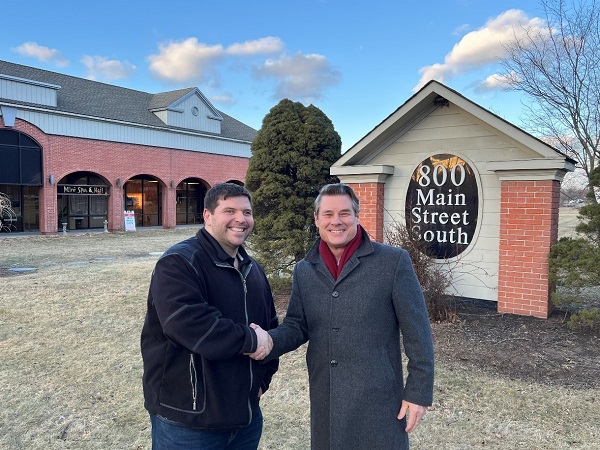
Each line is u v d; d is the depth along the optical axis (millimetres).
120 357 5383
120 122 24406
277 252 8227
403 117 7031
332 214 2186
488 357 4992
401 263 2152
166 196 27547
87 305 7805
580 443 3322
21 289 9094
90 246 18406
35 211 24391
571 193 12891
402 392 2178
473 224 6816
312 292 2244
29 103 20969
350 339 2109
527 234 6262
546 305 6195
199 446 2051
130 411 4035
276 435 3578
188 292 1945
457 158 6922
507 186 6383
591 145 11859
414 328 2096
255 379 2213
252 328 2076
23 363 5203
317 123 8250
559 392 4141
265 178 8266
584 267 5605
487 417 3740
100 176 24375
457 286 6980
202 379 2037
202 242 2164
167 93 29453
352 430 2098
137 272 11133
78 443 3514
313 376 2258
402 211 7496
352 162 7820
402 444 2127
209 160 29797
